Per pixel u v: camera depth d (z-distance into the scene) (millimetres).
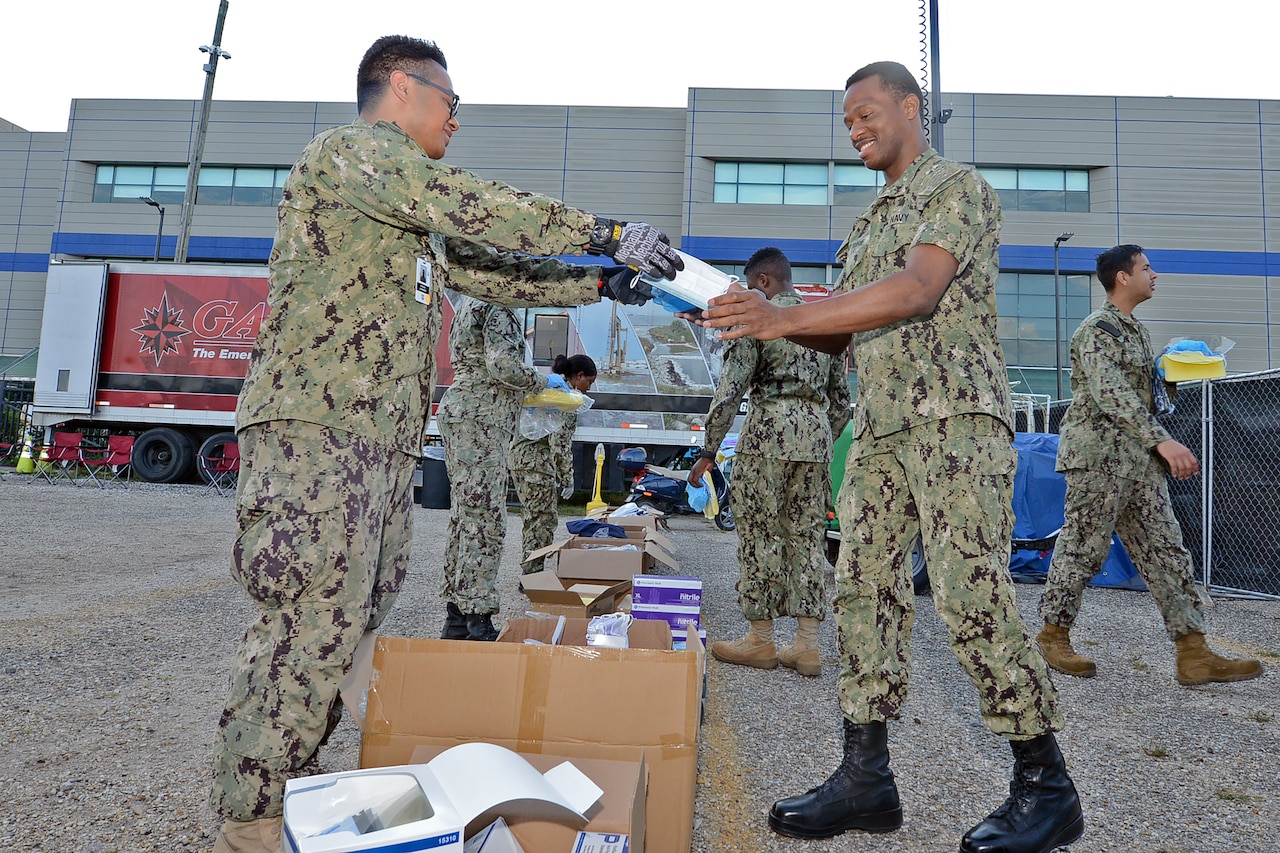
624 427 11836
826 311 1604
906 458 1799
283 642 1451
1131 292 3352
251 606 4160
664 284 1765
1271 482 5484
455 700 1546
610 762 1418
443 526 8641
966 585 1696
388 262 1590
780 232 26734
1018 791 1726
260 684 1439
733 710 2738
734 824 1871
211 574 5156
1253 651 3842
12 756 2111
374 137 1551
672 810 1496
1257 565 5562
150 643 3344
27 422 13930
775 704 2822
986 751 2379
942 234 1662
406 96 1728
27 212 31703
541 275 1961
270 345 1540
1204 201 26250
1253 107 26250
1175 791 2117
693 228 26828
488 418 3436
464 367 3484
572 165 27922
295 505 1444
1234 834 1864
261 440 1508
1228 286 26047
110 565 5418
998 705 1688
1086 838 1836
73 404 12453
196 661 3094
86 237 29312
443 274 1758
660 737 1518
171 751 2186
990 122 26781
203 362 12461
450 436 3463
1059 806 1687
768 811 1946
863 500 1887
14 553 5762
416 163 1514
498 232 1523
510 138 28000
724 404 3182
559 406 4750
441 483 11008
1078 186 26859
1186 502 6102
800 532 3275
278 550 1421
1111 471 3213
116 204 29266
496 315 3359
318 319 1525
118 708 2518
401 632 3678
